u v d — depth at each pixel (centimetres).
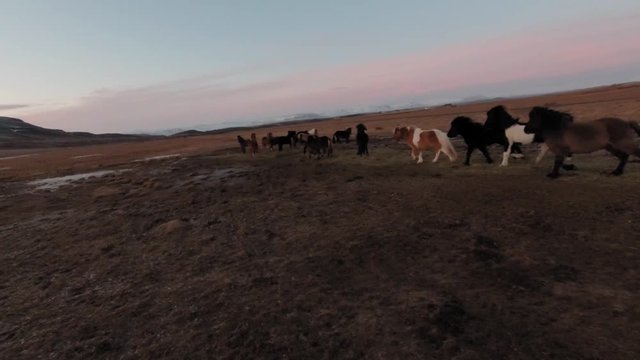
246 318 580
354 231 885
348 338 505
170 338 554
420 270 671
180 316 611
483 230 797
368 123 5672
